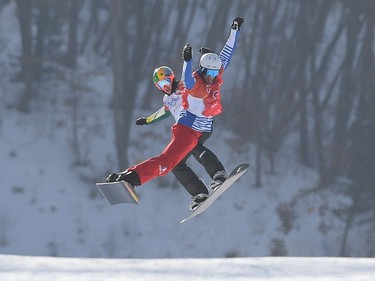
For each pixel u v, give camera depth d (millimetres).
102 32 159125
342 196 120188
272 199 115750
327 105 151500
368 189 122000
